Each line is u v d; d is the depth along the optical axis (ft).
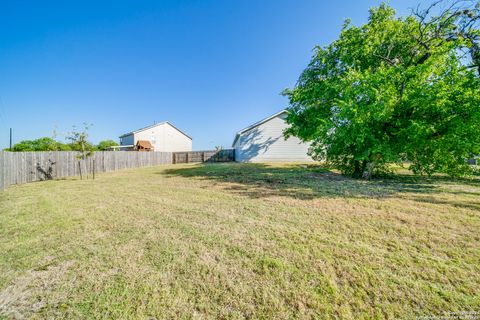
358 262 7.63
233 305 5.72
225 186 22.86
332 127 24.67
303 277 6.84
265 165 48.96
